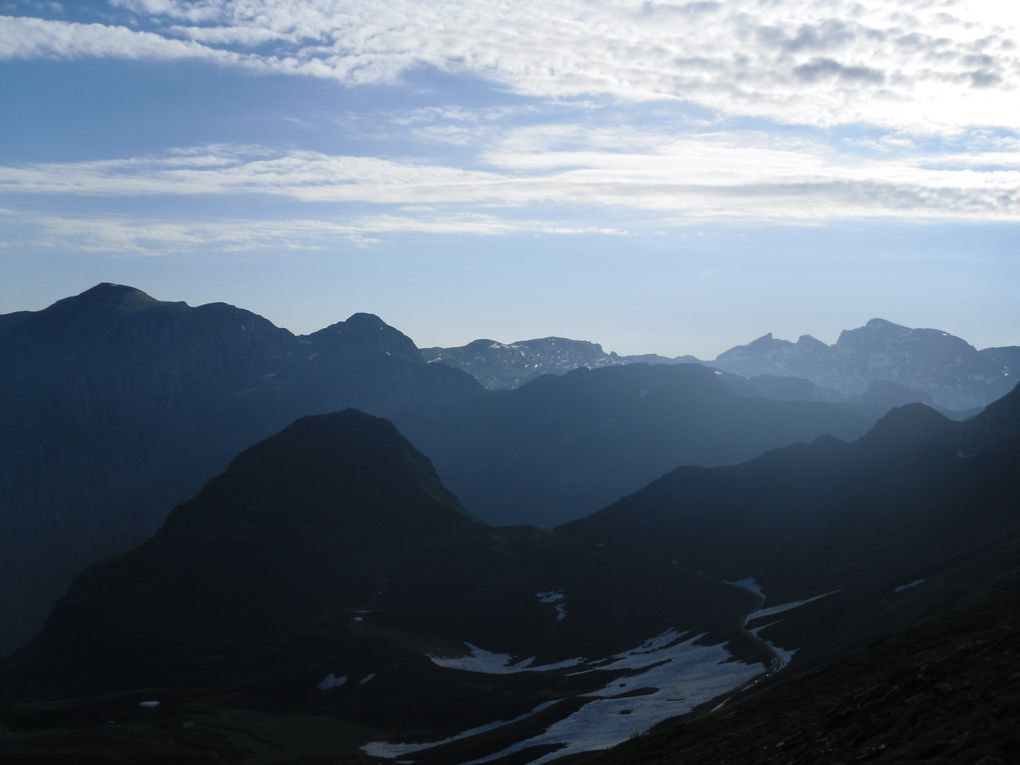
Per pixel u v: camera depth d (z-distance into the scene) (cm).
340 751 13100
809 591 16688
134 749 13400
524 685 14612
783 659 12156
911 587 12775
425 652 16900
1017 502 16312
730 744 6228
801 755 5031
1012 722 3884
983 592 9338
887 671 6369
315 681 16425
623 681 13562
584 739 10500
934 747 4031
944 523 17212
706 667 13225
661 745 7556
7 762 12900
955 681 5009
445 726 13688
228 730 14288
